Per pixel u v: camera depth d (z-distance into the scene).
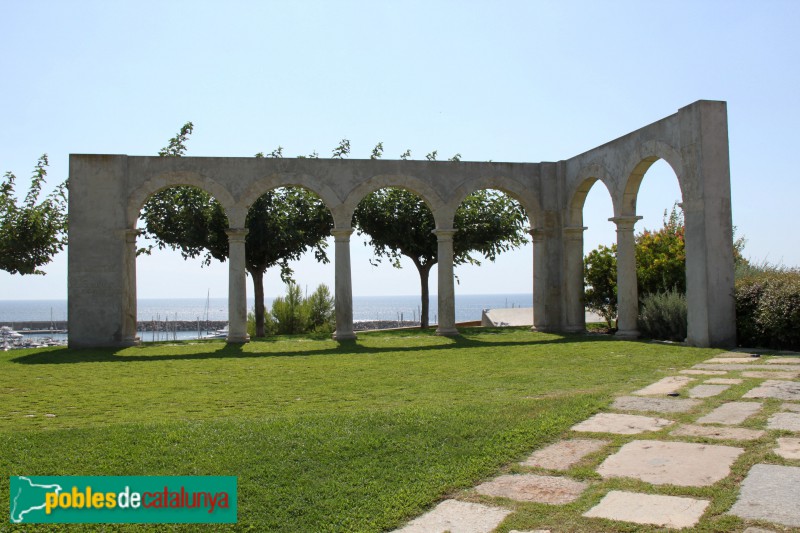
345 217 17.11
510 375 10.08
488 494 4.96
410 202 22.52
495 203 23.31
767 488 4.64
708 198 13.44
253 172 16.70
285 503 4.99
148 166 16.33
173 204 20.56
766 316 12.54
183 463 5.66
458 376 10.19
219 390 9.32
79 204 16.05
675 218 18.84
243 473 5.47
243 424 6.72
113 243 16.12
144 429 6.59
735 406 7.04
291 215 21.55
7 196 18.59
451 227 17.70
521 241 24.09
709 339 13.33
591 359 11.76
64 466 5.60
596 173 17.03
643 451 5.63
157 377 10.71
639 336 15.78
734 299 13.53
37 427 6.98
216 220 20.50
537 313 18.59
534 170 18.47
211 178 16.52
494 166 18.12
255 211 20.75
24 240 18.08
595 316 25.48
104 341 16.02
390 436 6.25
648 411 7.00
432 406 7.55
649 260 17.08
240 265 16.66
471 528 4.42
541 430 6.32
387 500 4.95
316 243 22.33
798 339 12.20
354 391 9.03
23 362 13.05
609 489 4.84
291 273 23.59
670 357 11.71
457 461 5.63
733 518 4.20
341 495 5.08
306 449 5.95
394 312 141.00
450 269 17.83
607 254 18.11
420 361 12.24
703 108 13.48
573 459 5.56
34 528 4.66
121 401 8.50
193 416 7.49
